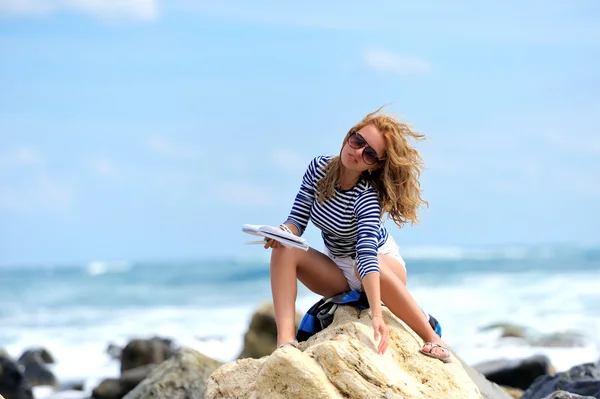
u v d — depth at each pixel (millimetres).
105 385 14828
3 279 56250
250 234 5988
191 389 9094
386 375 5613
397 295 6168
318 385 5453
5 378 14633
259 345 14133
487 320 23828
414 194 6266
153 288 43594
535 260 59938
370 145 5973
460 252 84625
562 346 18953
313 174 6301
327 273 6312
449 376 5969
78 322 27781
